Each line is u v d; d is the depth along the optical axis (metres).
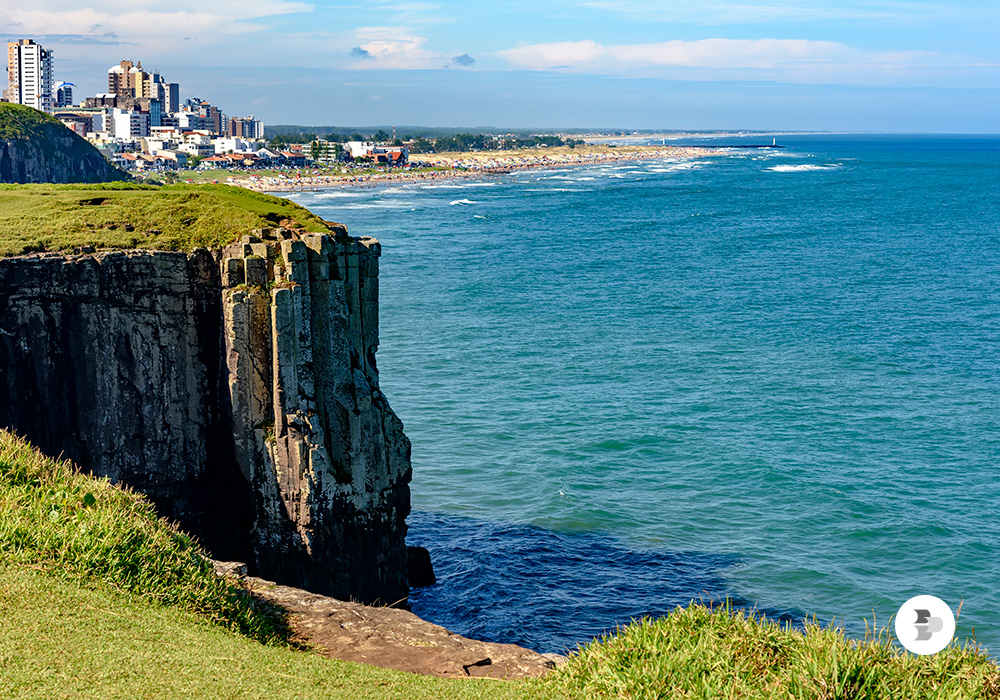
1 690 13.11
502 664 19.02
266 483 31.75
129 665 14.62
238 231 34.12
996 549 40.25
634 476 48.66
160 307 32.44
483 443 53.16
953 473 49.09
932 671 15.14
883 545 40.75
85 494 20.47
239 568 21.88
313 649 19.06
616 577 37.75
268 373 31.78
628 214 195.38
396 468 35.16
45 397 31.02
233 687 14.46
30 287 30.50
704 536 41.69
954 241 148.12
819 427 56.41
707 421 57.41
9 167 190.50
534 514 43.62
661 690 14.94
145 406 32.47
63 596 16.59
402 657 18.92
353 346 34.75
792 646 15.75
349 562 32.59
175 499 33.19
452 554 39.53
